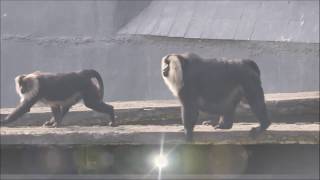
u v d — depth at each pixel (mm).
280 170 21312
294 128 22406
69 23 41906
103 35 41406
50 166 21969
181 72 20672
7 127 25203
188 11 41031
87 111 26312
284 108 26562
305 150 21266
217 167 21266
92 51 41312
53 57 41625
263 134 20969
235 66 20969
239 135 21047
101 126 25234
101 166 21828
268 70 38000
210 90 20766
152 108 26688
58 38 41750
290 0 39281
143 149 21500
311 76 37094
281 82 37688
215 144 21188
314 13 37812
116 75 40781
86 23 41688
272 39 37531
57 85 23891
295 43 37406
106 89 40781
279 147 21281
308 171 21328
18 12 42188
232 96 20953
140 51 40531
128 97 40469
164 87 39844
